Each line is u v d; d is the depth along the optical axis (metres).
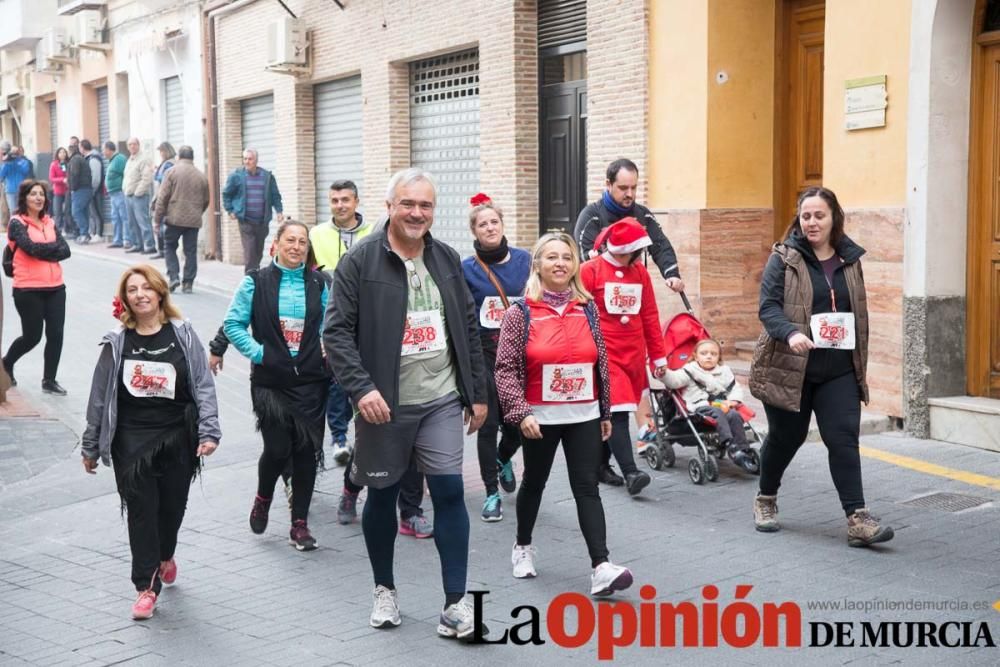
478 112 16.03
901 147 9.35
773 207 11.82
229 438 10.28
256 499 7.38
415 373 5.58
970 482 7.96
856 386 6.75
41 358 14.32
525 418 5.98
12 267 12.02
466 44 15.62
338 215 9.06
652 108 12.15
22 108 38.81
